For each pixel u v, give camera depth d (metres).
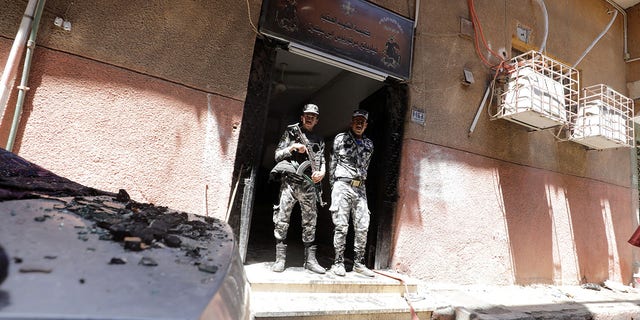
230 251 1.33
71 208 1.41
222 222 1.86
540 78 4.25
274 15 3.41
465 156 4.37
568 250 5.11
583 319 3.66
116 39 2.80
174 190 2.89
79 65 2.66
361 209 3.50
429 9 4.39
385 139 4.09
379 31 3.97
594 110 4.81
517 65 4.39
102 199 1.74
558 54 5.58
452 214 4.14
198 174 2.99
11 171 1.70
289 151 3.22
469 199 4.30
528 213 4.77
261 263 3.51
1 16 2.45
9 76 2.35
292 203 3.25
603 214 5.71
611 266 5.64
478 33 4.70
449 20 4.52
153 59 2.92
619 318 3.97
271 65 3.51
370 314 2.82
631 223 6.14
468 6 4.72
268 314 2.42
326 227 5.26
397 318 2.94
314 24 3.61
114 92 2.76
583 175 5.57
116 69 2.78
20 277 0.77
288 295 2.82
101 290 0.78
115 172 2.71
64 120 2.58
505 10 5.04
